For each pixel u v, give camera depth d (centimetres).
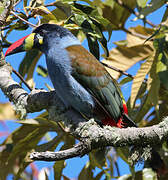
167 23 959
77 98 930
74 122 841
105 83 976
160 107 1092
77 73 945
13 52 1009
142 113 1071
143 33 1177
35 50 1119
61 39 984
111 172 1100
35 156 723
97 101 961
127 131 790
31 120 1059
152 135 789
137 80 975
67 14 980
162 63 940
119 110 989
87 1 1000
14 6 943
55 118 881
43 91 918
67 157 747
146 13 966
